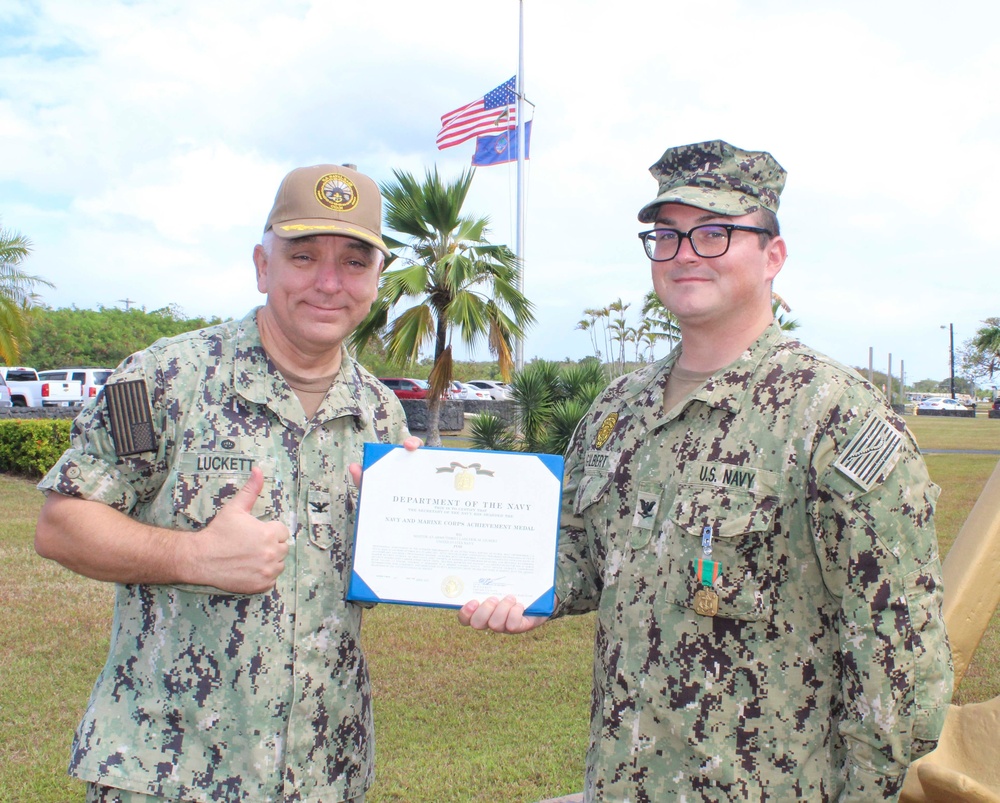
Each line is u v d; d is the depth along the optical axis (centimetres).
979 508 223
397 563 193
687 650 167
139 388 185
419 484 196
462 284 1227
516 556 194
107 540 173
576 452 214
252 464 188
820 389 166
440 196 1227
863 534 154
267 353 198
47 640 505
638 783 170
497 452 196
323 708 188
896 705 152
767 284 186
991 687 437
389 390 221
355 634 198
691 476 174
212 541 173
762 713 163
